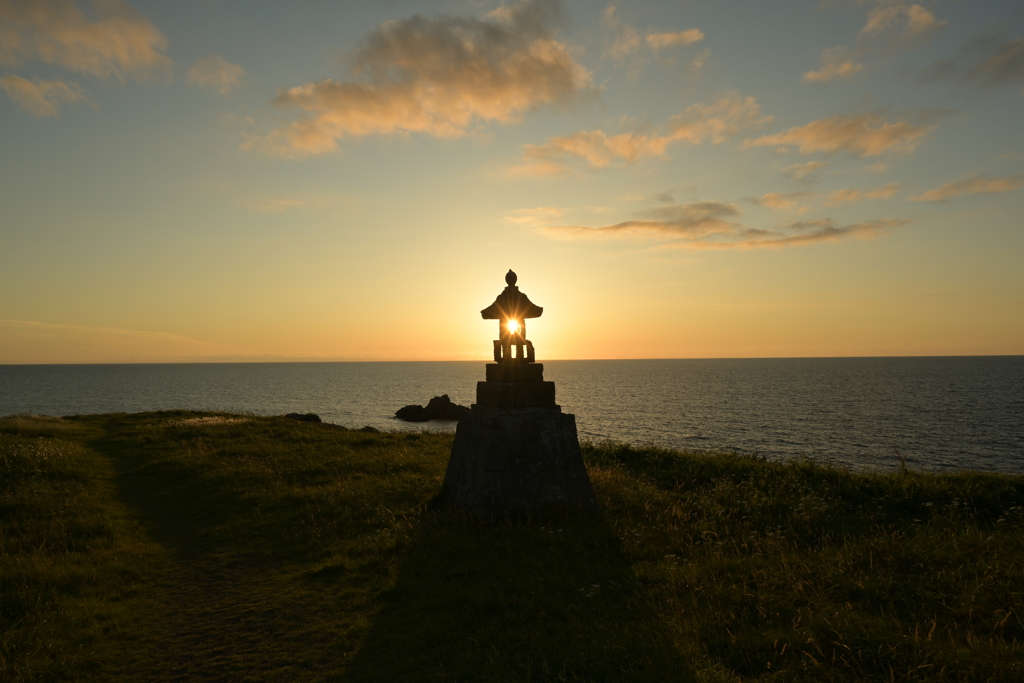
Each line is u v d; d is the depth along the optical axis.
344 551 9.79
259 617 7.57
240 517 12.41
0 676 6.04
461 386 151.38
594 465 15.78
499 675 5.50
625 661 5.63
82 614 7.64
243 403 94.50
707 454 17.39
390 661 6.16
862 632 5.80
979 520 10.20
